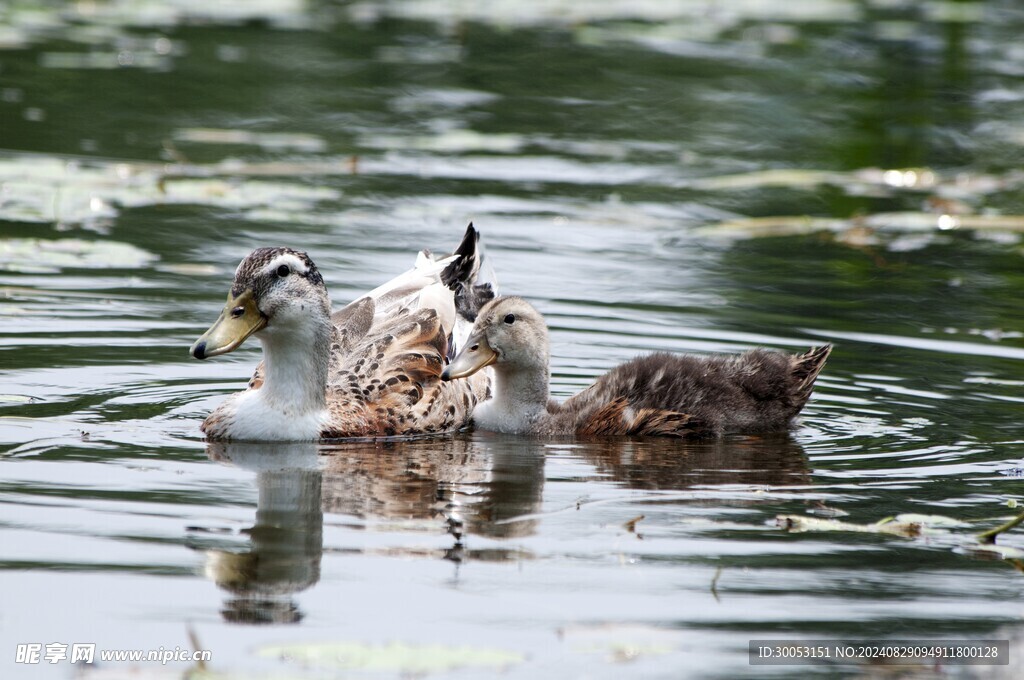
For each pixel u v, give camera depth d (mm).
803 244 21031
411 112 27984
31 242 18719
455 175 23984
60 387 13492
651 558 9633
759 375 13695
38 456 11477
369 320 14594
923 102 29609
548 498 10984
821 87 30875
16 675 7766
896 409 13805
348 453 12352
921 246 21094
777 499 11039
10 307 16031
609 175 24375
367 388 13320
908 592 9148
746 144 26594
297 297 12523
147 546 9562
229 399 12922
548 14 38188
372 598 8820
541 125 27469
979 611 8875
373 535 9961
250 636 8250
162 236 19672
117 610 8570
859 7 40531
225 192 21844
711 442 13148
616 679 7855
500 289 17781
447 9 38406
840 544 9992
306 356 12656
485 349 13500
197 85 28906
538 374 13680
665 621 8625
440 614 8617
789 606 8883
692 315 17000
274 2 38469
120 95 27797
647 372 13734
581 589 9062
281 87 29328
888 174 24500
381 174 23797
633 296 17766
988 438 12836
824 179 23359
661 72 31656
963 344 16047
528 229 20828
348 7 38031
